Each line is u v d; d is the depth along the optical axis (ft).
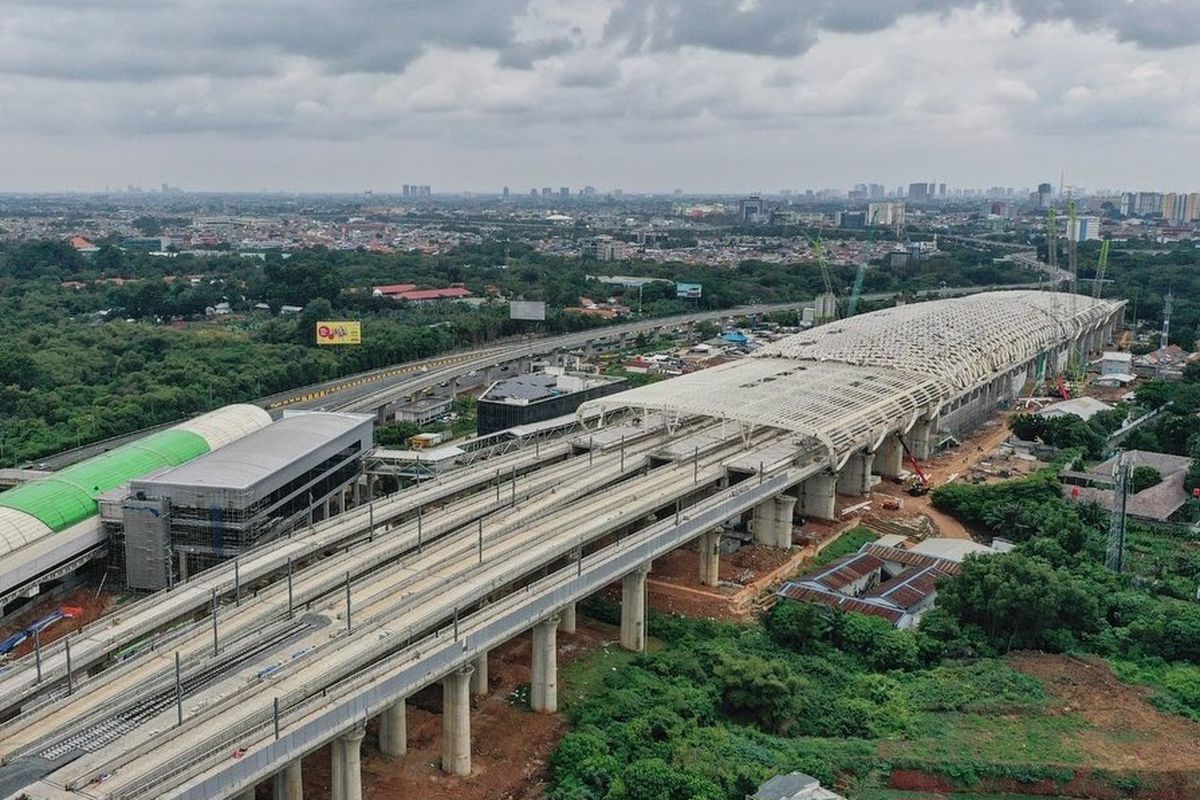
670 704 432.66
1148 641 492.95
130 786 298.35
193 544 558.15
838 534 655.35
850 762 400.47
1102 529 654.12
